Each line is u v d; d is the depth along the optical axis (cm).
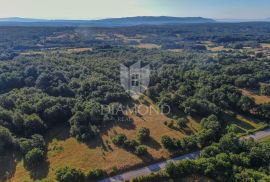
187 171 7200
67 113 9938
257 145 8262
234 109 11075
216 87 12181
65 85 11419
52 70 13100
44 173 7412
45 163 7800
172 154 8188
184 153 8325
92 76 12531
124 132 9175
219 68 15375
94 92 10950
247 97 10888
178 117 10094
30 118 9162
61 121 9838
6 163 7888
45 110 9719
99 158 7950
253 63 16500
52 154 8206
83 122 9312
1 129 8375
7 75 12350
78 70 13462
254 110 10900
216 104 11012
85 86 11288
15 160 7988
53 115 9644
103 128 9369
